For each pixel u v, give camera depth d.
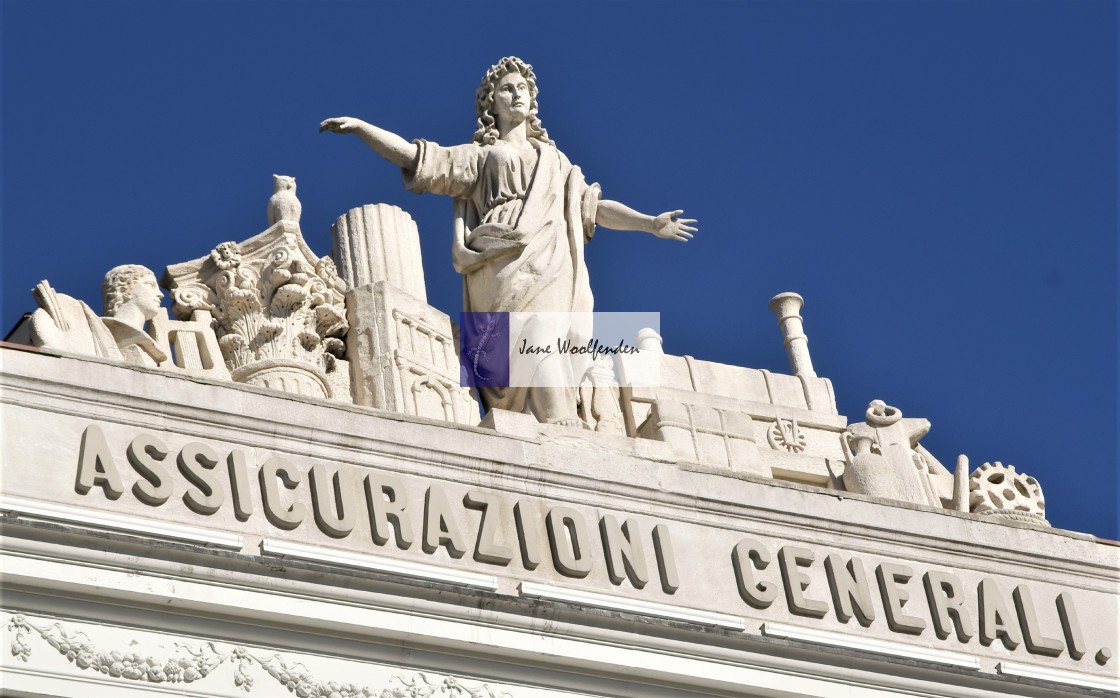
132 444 21.78
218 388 22.44
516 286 25.34
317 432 22.56
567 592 22.78
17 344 22.38
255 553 21.70
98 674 20.86
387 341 25.34
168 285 25.17
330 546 22.11
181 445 22.00
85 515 21.17
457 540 22.62
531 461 23.53
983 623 24.70
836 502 24.64
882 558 24.59
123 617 21.11
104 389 21.89
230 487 21.98
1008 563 25.14
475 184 26.08
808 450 28.20
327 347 25.52
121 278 24.67
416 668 22.00
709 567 23.70
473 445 23.31
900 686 23.97
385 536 22.36
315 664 21.62
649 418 25.89
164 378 22.27
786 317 29.83
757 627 23.53
